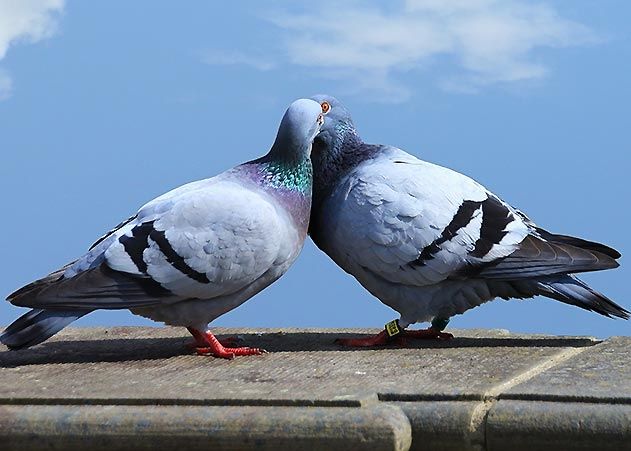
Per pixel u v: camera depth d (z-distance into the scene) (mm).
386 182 6812
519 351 6461
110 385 5453
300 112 6684
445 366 5891
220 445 4660
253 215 6301
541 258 6707
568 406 4605
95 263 6375
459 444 4672
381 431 4508
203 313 6488
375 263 6812
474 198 6891
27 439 4852
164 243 6211
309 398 4809
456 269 6699
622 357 6051
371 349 6781
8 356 6719
